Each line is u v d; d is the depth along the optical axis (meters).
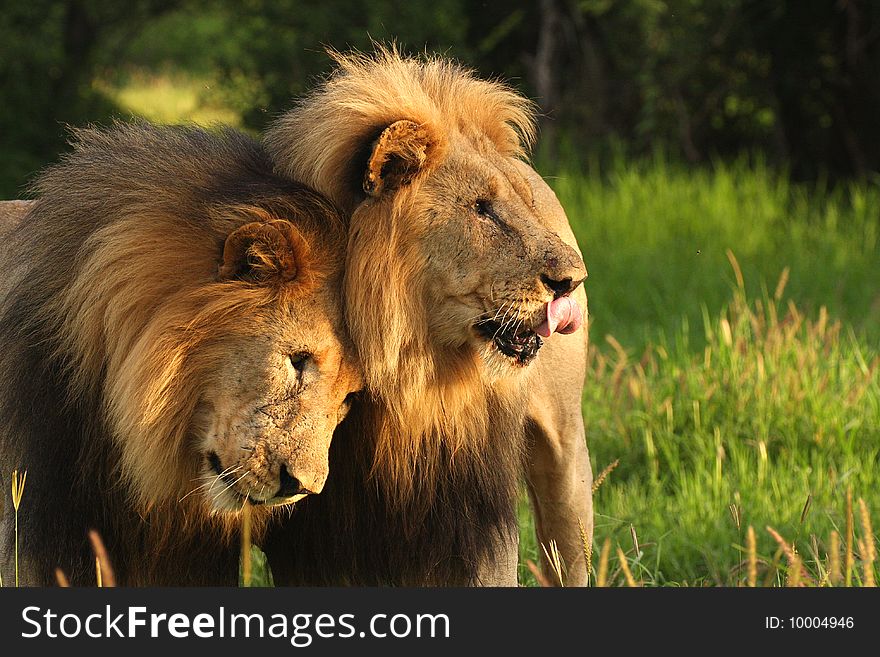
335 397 7.18
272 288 7.08
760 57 27.27
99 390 7.37
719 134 28.67
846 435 12.88
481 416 7.81
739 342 14.24
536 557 10.56
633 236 23.06
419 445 7.65
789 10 26.45
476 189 7.34
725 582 9.71
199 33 41.88
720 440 12.72
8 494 7.96
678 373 14.06
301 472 6.91
